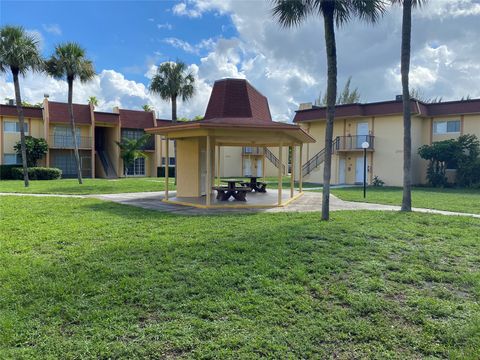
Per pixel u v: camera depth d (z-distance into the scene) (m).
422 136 24.59
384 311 3.97
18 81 19.19
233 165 37.16
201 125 10.20
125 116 35.88
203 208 10.90
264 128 10.51
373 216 9.25
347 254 5.69
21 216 9.10
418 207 11.70
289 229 7.38
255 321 3.71
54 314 3.87
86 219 8.66
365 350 3.30
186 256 5.55
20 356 3.15
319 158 26.97
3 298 4.20
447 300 4.25
